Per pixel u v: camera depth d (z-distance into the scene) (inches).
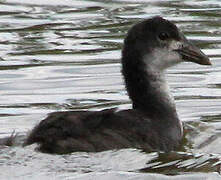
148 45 693.3
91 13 1016.9
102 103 771.4
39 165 590.2
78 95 791.7
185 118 736.3
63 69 855.1
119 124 637.9
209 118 735.7
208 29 956.0
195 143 673.6
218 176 592.4
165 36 698.2
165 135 662.5
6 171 581.6
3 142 631.8
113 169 592.4
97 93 797.2
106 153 611.2
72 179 573.3
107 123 634.8
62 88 808.9
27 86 812.6
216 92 796.0
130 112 661.3
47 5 1049.5
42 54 892.0
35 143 614.5
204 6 1032.8
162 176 585.0
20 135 649.6
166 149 652.1
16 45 915.4
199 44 912.9
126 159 608.1
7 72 845.8
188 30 951.0
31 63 869.8
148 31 695.1
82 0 1066.7
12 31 957.2
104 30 957.8
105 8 1035.3
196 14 1002.7
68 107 762.2
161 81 693.3
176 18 988.6
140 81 692.1
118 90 803.4
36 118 732.7
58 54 892.0
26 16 1005.2
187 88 808.9
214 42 918.4
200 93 794.8
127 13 1011.9
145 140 641.6
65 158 600.1
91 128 622.2
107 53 892.6
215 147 665.0
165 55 698.8
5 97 784.9
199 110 756.0
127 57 695.1
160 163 612.1
